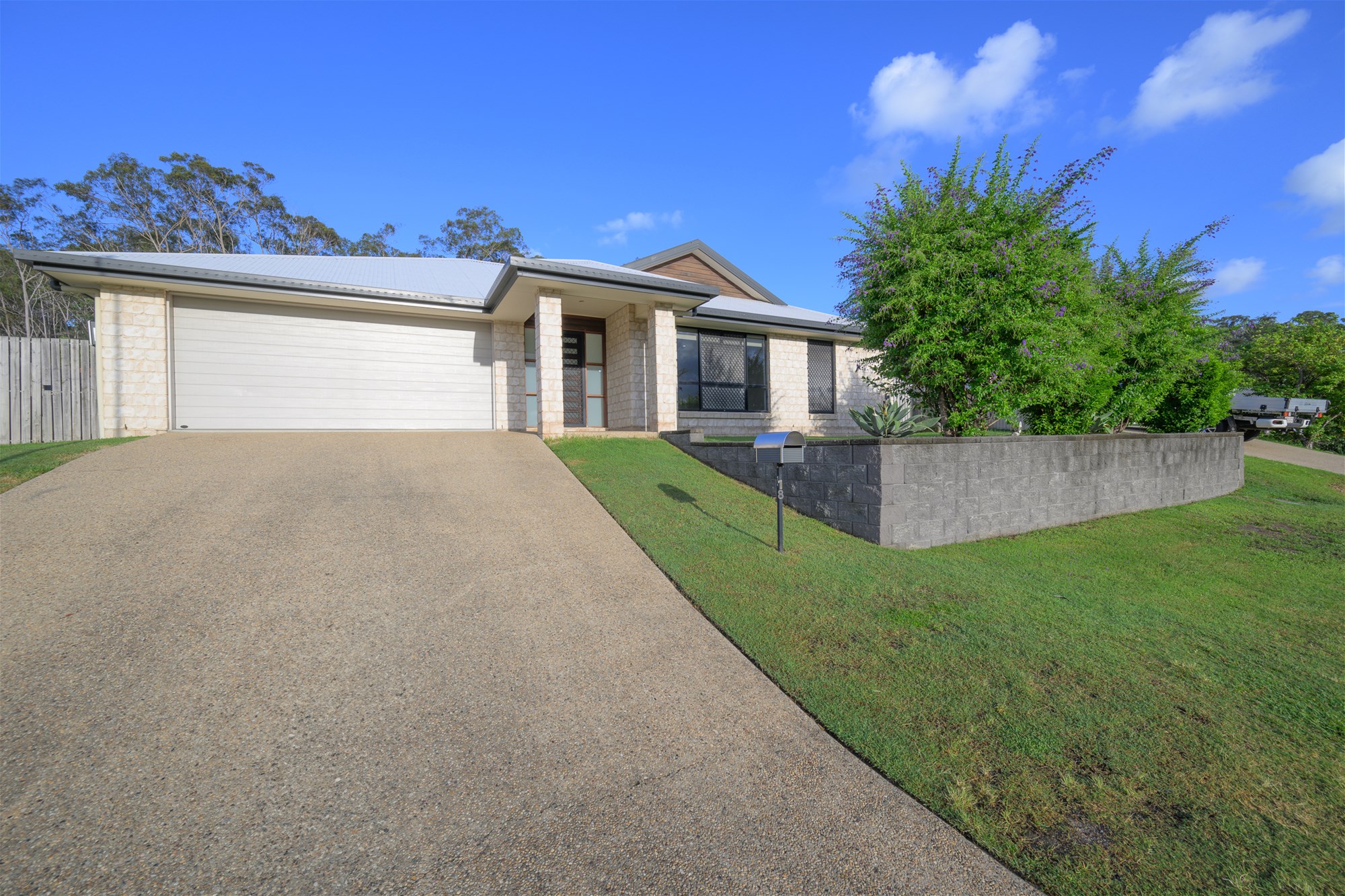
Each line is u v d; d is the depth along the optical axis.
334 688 3.07
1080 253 7.87
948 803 2.46
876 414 9.02
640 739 2.83
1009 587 5.17
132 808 2.23
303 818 2.23
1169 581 5.82
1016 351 7.09
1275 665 3.87
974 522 7.13
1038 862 2.17
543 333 10.59
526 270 10.00
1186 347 11.06
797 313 17.70
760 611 4.29
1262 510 9.62
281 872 2.00
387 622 3.80
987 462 7.25
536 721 2.92
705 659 3.64
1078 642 4.04
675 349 12.17
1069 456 8.25
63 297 38.00
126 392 9.97
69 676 3.00
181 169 36.47
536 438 10.88
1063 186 7.33
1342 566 6.53
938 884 2.07
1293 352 22.28
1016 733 2.95
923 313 7.59
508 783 2.48
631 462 8.88
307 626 3.67
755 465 8.12
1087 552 6.84
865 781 2.61
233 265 12.30
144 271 9.60
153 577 4.18
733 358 15.72
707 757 2.73
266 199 40.09
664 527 6.10
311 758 2.56
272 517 5.57
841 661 3.64
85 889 1.89
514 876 2.02
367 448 9.18
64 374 10.10
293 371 11.48
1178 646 4.10
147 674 3.07
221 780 2.40
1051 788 2.57
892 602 4.59
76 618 3.57
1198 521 8.68
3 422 9.61
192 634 3.48
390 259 16.80
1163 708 3.24
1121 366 10.88
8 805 2.19
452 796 2.39
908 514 6.47
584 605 4.27
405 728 2.80
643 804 2.40
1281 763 2.81
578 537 5.69
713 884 2.03
